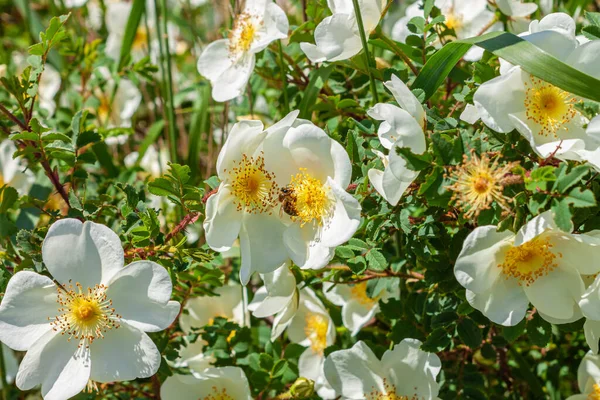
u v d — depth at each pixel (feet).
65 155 1.55
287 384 1.65
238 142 1.39
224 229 1.41
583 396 1.50
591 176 1.35
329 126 1.72
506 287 1.36
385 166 1.37
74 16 2.25
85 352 1.40
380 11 1.51
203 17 2.57
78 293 1.40
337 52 1.51
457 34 1.84
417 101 1.36
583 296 1.33
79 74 2.02
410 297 1.57
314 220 1.41
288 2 2.56
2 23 2.72
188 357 1.69
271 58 1.79
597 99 1.31
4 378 1.63
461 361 1.58
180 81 2.28
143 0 1.87
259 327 1.77
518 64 1.33
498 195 1.28
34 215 1.84
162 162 2.20
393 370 1.49
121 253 1.39
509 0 1.68
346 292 1.70
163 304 1.38
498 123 1.33
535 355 1.74
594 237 1.29
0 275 1.47
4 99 1.90
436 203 1.32
